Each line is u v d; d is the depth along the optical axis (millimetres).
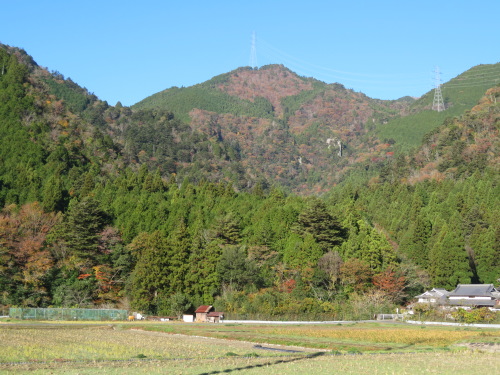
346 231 139750
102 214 142875
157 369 47844
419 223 146500
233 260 122688
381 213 175125
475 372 47031
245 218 153875
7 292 112625
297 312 111625
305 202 179750
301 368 48781
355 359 54500
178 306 114312
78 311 105688
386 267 127750
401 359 54406
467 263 131125
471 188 177375
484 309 104125
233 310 114000
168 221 148250
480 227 149625
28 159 172875
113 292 122125
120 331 84688
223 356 57438
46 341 67000
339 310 114375
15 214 136625
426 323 102688
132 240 134875
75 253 124750
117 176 196250
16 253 117875
